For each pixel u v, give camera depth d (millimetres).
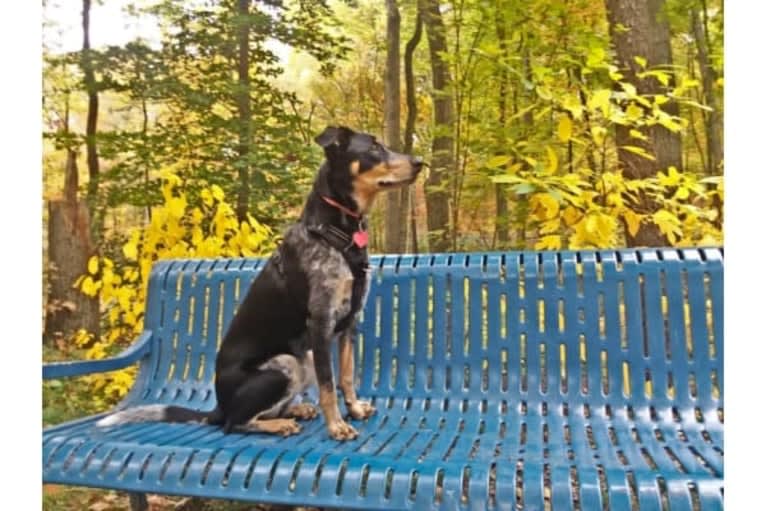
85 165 7848
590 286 2455
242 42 6949
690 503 1551
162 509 2854
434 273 2625
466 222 5848
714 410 2236
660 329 2369
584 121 3496
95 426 2271
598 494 1596
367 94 8352
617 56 4113
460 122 4703
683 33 4727
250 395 2227
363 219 2443
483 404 2436
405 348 2609
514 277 2535
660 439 2064
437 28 5199
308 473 1781
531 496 1624
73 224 6527
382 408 2494
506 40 4016
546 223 3250
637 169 3730
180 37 6949
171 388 2748
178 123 6926
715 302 2340
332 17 7332
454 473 1698
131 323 3465
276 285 2377
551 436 2094
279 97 7066
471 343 2535
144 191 6590
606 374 2410
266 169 6461
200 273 2863
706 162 5062
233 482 1818
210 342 2795
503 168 3791
